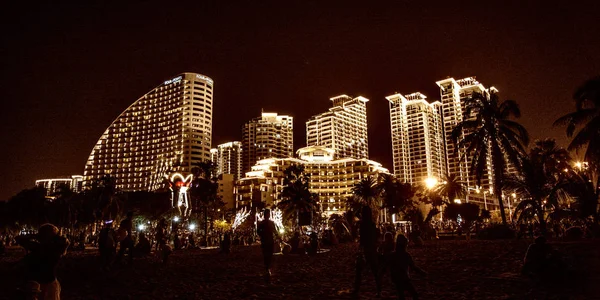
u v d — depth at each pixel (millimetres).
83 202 84625
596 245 20500
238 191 157875
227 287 12250
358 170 164625
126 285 13125
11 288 13375
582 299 8977
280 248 28531
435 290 10641
